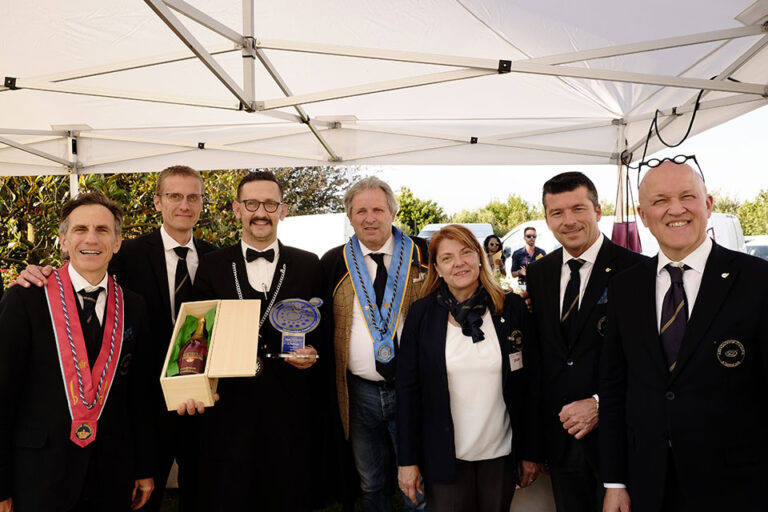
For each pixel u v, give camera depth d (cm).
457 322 215
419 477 221
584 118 420
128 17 279
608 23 267
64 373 183
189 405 198
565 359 217
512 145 423
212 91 366
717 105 301
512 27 286
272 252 258
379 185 274
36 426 177
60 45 304
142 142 441
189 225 277
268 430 239
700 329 160
